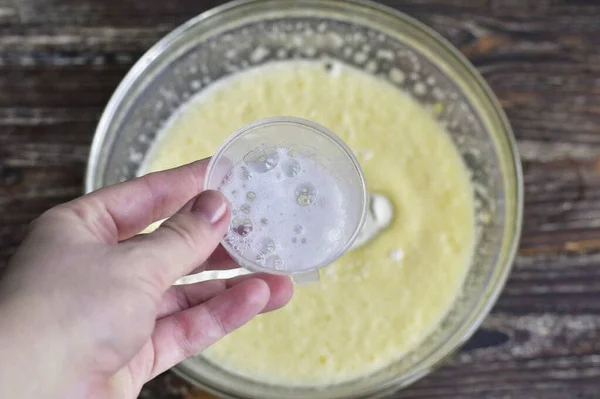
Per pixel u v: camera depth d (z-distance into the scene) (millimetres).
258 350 349
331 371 348
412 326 354
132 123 363
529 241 375
